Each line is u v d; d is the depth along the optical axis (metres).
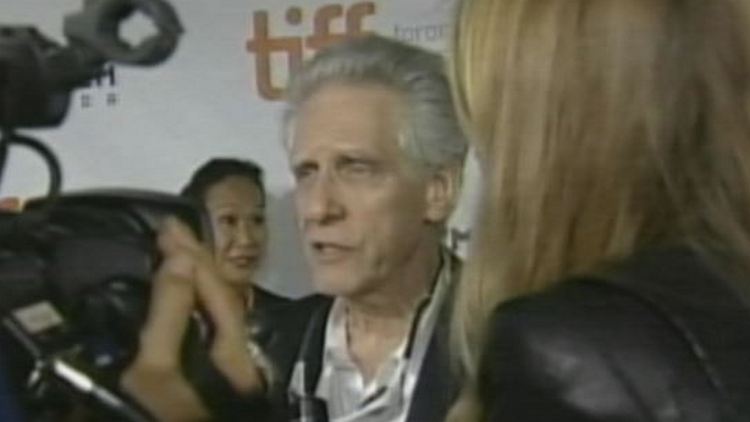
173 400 1.49
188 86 1.60
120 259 1.54
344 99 1.37
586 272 0.69
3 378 1.40
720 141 0.70
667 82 0.69
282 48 1.59
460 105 0.74
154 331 1.51
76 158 1.58
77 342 1.47
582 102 0.69
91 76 1.58
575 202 0.70
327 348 1.43
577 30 0.70
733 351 0.65
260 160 1.58
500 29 0.71
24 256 1.52
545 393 0.66
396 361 1.36
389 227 1.36
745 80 0.70
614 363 0.65
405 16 1.56
